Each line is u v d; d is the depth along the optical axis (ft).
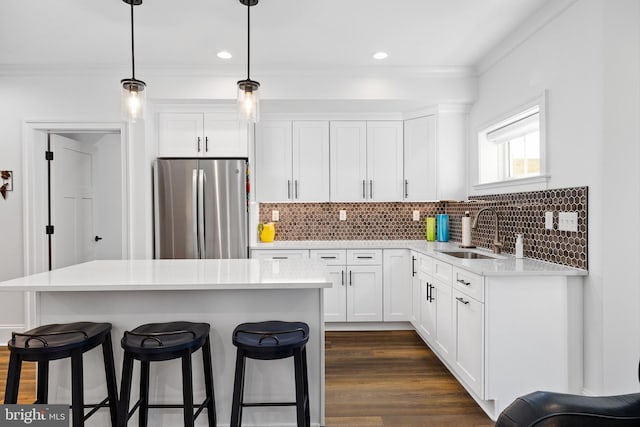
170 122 11.87
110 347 6.14
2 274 11.18
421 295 10.98
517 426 3.90
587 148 7.05
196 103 11.59
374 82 11.44
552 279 7.10
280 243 12.98
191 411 5.45
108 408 6.47
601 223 6.73
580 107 7.23
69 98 11.14
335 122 13.03
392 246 12.28
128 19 8.40
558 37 7.83
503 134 10.41
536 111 8.95
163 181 11.32
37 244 11.29
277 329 5.92
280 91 11.37
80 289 5.72
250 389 6.56
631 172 6.70
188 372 5.47
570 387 7.12
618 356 6.70
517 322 7.06
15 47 9.79
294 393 6.61
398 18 8.41
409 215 14.06
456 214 13.17
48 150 11.71
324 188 13.04
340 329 12.53
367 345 11.05
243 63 10.93
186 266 7.62
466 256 10.61
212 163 11.32
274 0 7.63
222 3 7.73
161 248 11.36
